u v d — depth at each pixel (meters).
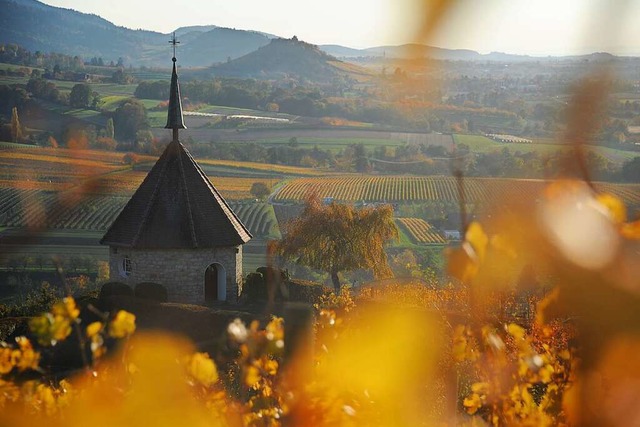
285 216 111.69
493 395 8.86
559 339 10.23
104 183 98.56
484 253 6.31
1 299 76.75
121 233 49.38
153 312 39.53
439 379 13.00
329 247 70.00
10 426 8.45
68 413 8.63
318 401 8.45
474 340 8.88
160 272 48.94
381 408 8.98
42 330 7.06
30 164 100.50
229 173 143.75
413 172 125.12
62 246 90.88
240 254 51.94
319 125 163.00
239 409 9.12
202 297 49.44
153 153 105.75
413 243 96.06
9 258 83.94
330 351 9.76
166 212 49.50
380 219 70.88
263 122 172.62
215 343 34.78
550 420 8.34
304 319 10.66
